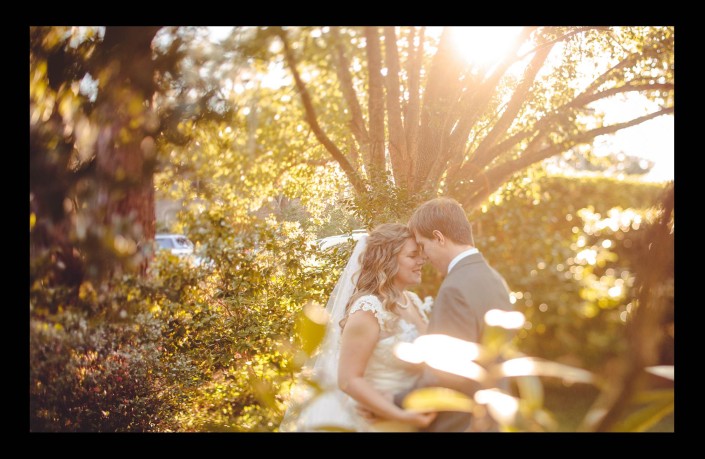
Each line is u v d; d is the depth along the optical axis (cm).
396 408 168
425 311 215
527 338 360
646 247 74
